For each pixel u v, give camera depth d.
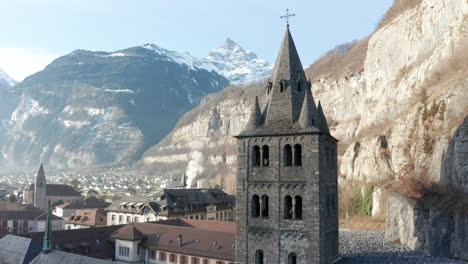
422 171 85.88
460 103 81.75
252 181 51.66
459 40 107.12
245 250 51.22
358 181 125.94
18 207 193.88
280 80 53.09
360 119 162.00
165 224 104.75
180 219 113.88
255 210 51.84
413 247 72.44
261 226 50.59
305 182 48.56
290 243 48.81
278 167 50.25
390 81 147.00
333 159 55.78
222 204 162.75
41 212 166.62
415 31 141.38
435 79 109.44
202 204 152.25
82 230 94.94
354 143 133.38
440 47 115.38
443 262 60.34
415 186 80.62
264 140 51.44
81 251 90.00
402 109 124.25
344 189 128.50
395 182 95.00
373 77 158.62
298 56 54.25
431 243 67.56
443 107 89.81
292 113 51.03
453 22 115.38
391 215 82.94
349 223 109.94
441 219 68.62
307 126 48.91
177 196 144.00
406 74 133.00
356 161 129.25
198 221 110.25
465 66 97.62
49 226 65.44
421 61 131.25
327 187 51.69
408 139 105.12
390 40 153.62
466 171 68.94
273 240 49.75
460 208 66.06
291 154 51.75
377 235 87.12
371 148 123.06
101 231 97.38
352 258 60.19
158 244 88.94
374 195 113.94
